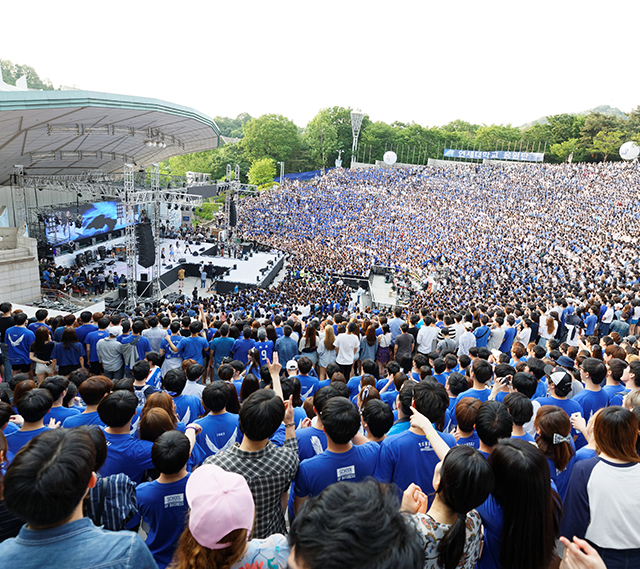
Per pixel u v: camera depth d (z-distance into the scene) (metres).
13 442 4.36
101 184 32.78
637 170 75.38
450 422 6.34
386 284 45.91
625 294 21.14
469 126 148.38
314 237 62.31
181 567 2.19
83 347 9.77
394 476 3.97
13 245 26.59
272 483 3.41
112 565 1.98
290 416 4.07
